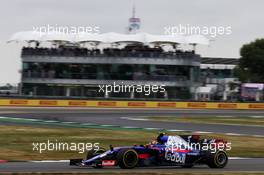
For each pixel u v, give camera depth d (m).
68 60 173.62
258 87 197.88
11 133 75.75
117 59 173.00
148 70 174.38
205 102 167.00
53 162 47.25
